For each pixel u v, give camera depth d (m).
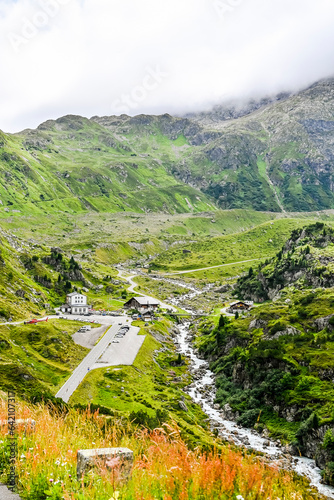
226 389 115.62
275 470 15.01
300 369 104.31
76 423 21.84
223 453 14.37
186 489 12.52
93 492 12.41
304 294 180.25
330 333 116.12
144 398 98.44
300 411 89.44
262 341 122.25
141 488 12.78
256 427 91.25
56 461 15.08
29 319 149.38
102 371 115.19
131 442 18.39
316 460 72.12
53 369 109.88
